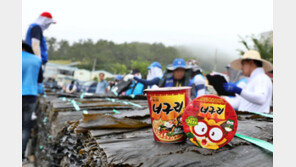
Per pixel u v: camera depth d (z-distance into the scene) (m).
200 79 3.18
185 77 3.28
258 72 2.63
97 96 2.94
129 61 148.62
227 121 0.83
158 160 0.69
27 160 3.38
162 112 0.92
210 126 0.85
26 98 2.98
